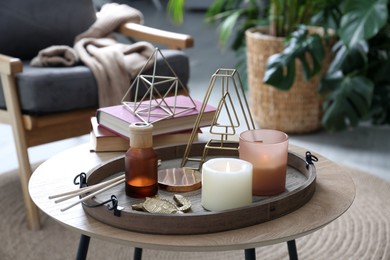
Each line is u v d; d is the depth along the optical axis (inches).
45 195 39.8
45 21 88.0
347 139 100.3
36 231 68.9
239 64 117.3
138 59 79.6
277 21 101.3
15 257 63.5
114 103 76.0
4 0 84.9
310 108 101.1
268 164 39.1
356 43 96.9
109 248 64.9
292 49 93.5
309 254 63.4
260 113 103.3
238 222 34.9
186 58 82.8
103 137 48.4
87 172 41.3
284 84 92.5
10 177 83.6
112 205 35.3
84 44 83.6
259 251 64.2
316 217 36.5
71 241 66.8
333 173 44.1
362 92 95.0
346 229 68.5
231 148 44.7
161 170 43.6
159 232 34.3
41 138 71.2
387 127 107.0
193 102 50.1
